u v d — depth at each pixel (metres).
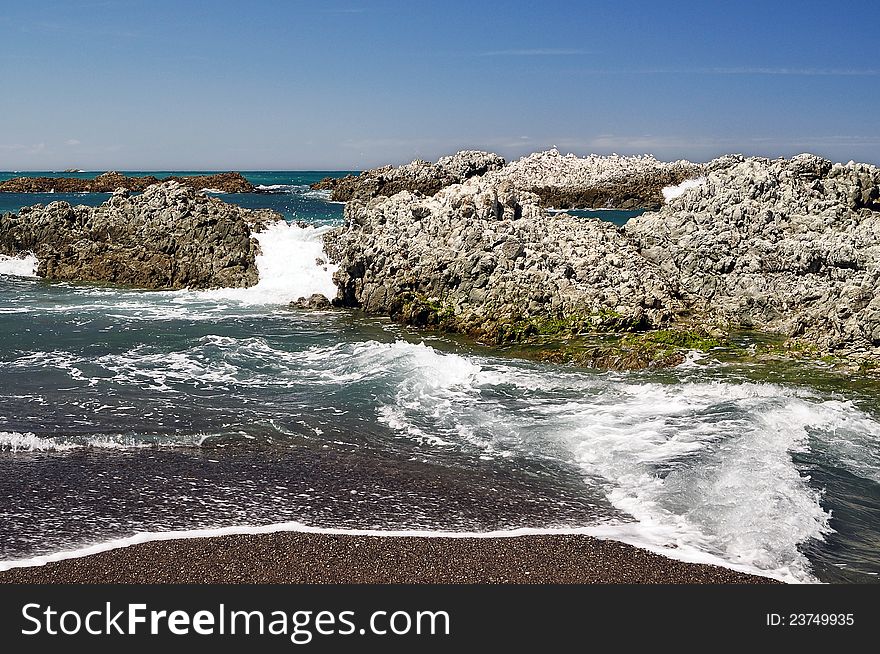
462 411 18.92
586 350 23.84
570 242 32.38
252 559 11.60
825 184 35.78
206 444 16.50
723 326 26.56
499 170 84.38
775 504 13.53
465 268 29.91
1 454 15.49
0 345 25.00
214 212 42.31
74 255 40.97
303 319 29.92
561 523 13.02
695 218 34.12
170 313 30.91
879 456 15.91
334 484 14.55
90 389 20.34
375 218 35.47
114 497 13.66
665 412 18.58
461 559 11.77
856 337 23.38
